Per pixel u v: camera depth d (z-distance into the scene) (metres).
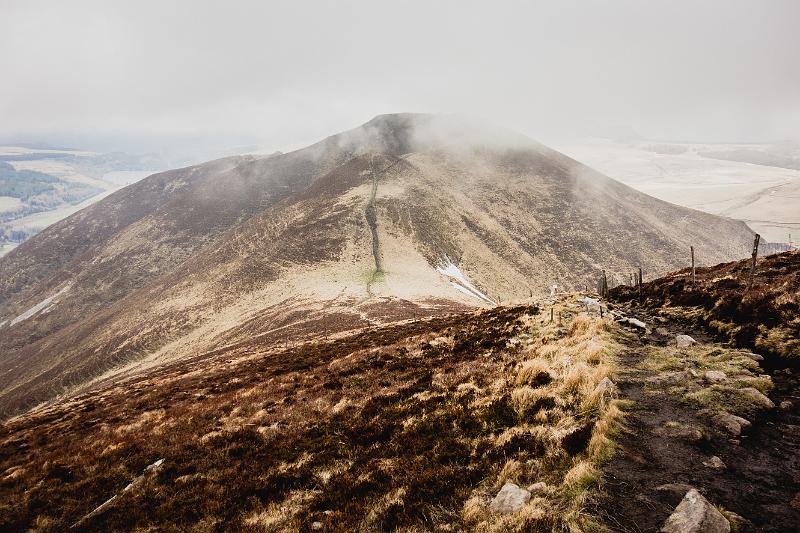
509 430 10.84
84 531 11.37
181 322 108.81
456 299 86.94
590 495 7.37
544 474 8.62
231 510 11.15
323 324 60.25
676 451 8.44
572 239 179.00
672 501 6.99
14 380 121.00
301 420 17.12
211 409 21.45
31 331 182.75
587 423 9.84
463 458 10.40
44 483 14.72
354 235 140.75
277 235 150.75
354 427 14.66
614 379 12.48
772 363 12.16
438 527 8.05
